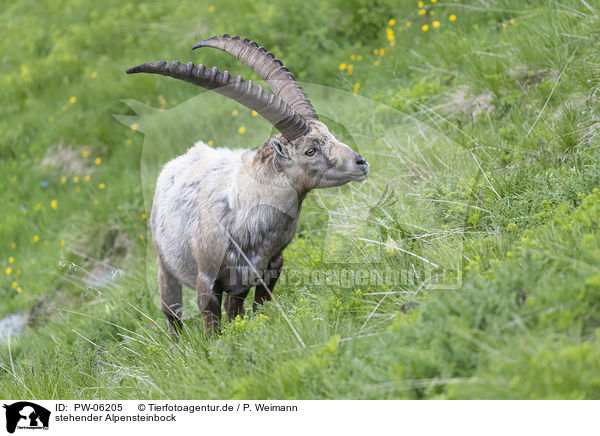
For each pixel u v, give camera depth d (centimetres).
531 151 1418
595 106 1455
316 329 1062
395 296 1076
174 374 1130
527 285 882
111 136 2753
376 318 1041
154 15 3350
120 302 1686
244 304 1352
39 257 2361
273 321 1150
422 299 995
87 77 3094
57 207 2561
